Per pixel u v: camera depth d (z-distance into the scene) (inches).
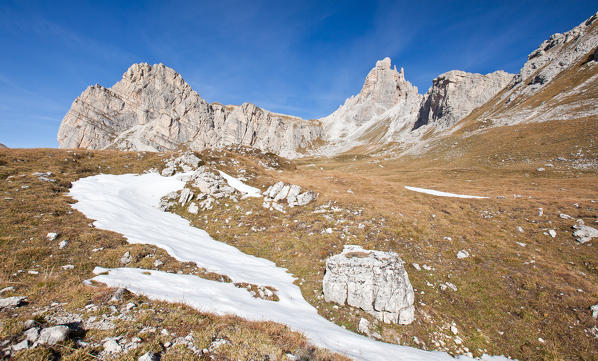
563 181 2349.9
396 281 669.9
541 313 727.1
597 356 587.5
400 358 486.6
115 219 1019.9
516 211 1453.0
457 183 2733.8
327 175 2524.6
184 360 310.5
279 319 526.0
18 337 303.9
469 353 588.1
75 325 353.4
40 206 935.7
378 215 1346.0
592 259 965.8
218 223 1296.8
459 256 1013.8
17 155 1546.5
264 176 2143.2
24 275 523.8
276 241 1125.1
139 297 469.4
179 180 1753.2
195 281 642.2
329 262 759.1
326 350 422.3
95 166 1744.6
